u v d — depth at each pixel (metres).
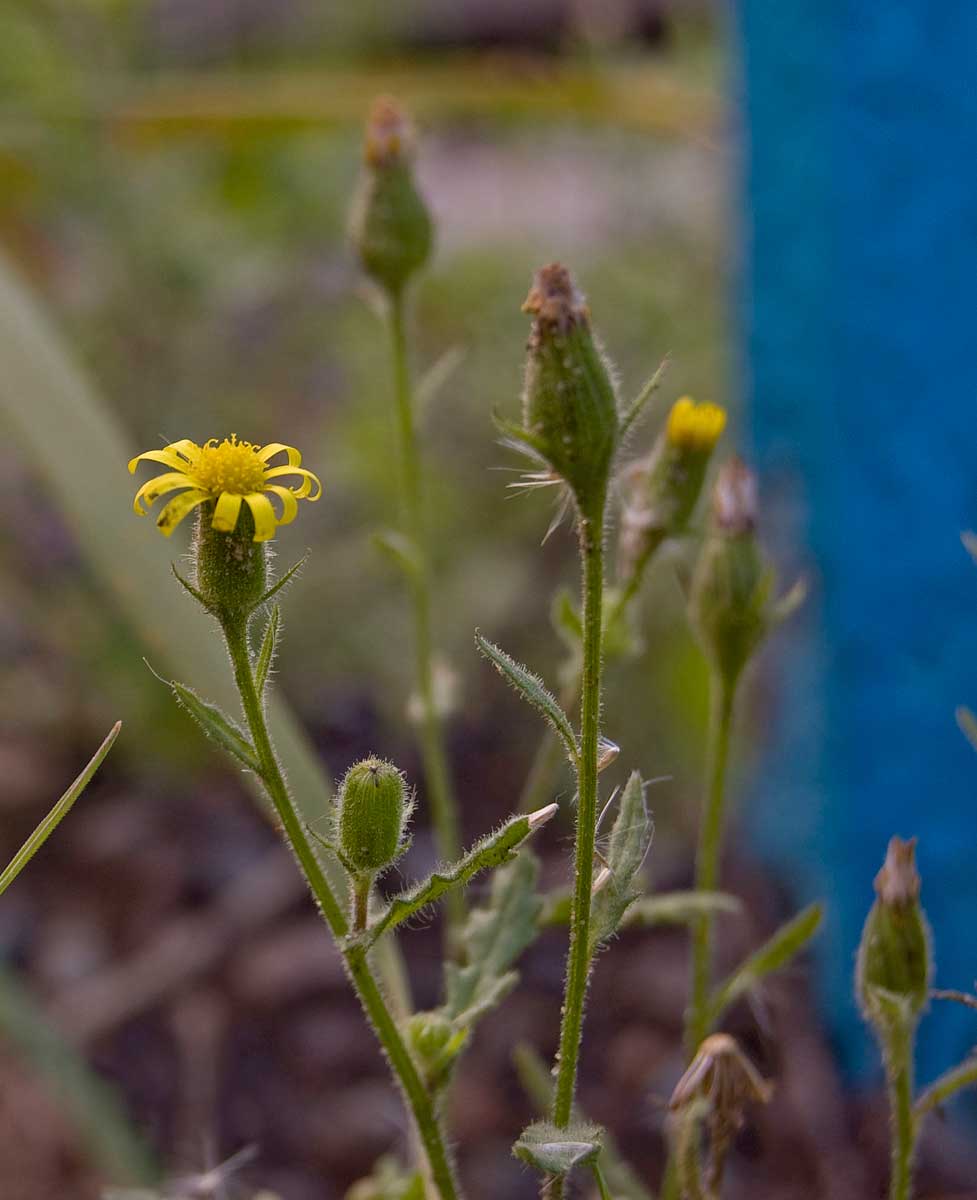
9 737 0.58
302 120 0.40
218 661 0.27
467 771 0.57
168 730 0.57
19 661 0.57
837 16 0.37
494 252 0.67
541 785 0.27
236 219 0.61
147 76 0.68
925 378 0.38
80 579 0.56
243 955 0.50
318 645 0.59
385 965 0.24
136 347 0.59
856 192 0.38
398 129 0.29
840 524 0.40
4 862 0.54
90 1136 0.32
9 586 0.56
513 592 0.57
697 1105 0.23
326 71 0.90
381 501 0.60
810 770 0.43
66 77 0.53
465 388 0.61
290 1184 0.42
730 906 0.25
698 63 0.60
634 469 0.25
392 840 0.21
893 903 0.22
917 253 0.37
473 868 0.21
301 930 0.51
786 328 0.40
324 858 0.26
